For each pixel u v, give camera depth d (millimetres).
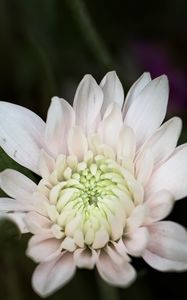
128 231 215
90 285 244
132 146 221
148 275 254
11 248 227
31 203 217
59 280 202
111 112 220
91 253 215
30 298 241
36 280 202
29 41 280
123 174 218
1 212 213
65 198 222
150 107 224
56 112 216
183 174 217
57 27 297
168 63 310
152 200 214
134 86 227
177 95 306
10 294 241
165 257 207
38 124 226
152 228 213
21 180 217
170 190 217
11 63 280
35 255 204
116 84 224
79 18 262
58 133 221
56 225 214
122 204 217
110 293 229
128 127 218
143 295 250
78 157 227
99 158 225
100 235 211
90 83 219
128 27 314
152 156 215
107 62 259
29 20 298
